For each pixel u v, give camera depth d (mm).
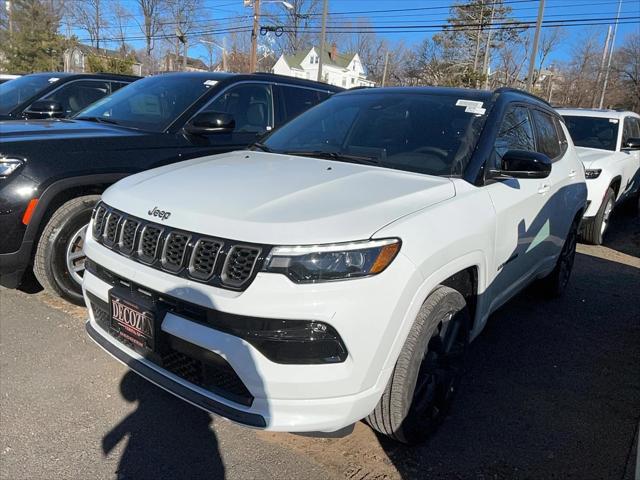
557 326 4488
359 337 2174
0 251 3613
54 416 2904
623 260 6805
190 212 2414
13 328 3830
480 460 2725
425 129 3336
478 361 3797
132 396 3127
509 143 3473
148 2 53719
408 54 70125
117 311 2570
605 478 2633
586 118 8320
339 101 4008
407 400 2510
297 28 41719
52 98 7324
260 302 2121
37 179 3650
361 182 2709
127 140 4176
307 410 2189
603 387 3521
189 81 5148
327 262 2146
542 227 3846
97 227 2852
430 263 2393
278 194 2494
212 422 2932
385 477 2566
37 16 38750
